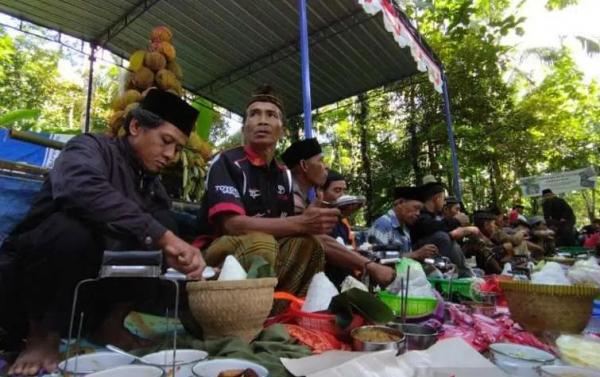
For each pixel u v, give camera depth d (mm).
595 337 1465
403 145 9141
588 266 2117
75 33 5371
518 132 9633
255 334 1342
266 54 5750
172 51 3787
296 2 4762
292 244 1857
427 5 7535
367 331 1344
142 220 1250
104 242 1271
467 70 9031
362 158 9133
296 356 1209
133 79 3598
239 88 6535
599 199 19953
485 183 11258
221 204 1913
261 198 2127
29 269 1217
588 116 12859
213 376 1020
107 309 1481
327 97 6961
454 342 1293
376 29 5359
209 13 4922
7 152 3205
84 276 1260
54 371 1137
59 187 1253
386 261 2100
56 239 1214
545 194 8883
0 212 1811
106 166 1458
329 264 2225
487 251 4160
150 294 1503
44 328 1187
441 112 8844
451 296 2516
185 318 1528
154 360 1130
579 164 11695
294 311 1556
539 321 1558
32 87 13148
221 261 1713
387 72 6375
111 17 5031
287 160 2711
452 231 4000
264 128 2143
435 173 9062
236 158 2127
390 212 3441
